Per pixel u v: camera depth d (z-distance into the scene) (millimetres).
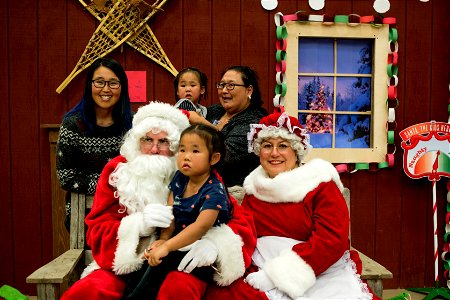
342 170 3004
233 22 2947
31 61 2850
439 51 3070
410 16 3039
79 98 2883
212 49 2943
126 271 1665
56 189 2865
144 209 1650
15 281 2926
